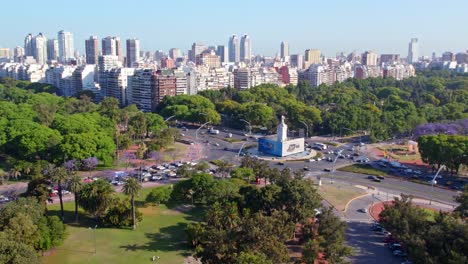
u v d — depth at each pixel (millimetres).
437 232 160500
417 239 159750
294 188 198375
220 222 175875
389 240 192500
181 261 174625
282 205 197875
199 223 191750
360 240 196250
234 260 138875
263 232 151625
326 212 181250
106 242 190500
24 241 166000
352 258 177500
